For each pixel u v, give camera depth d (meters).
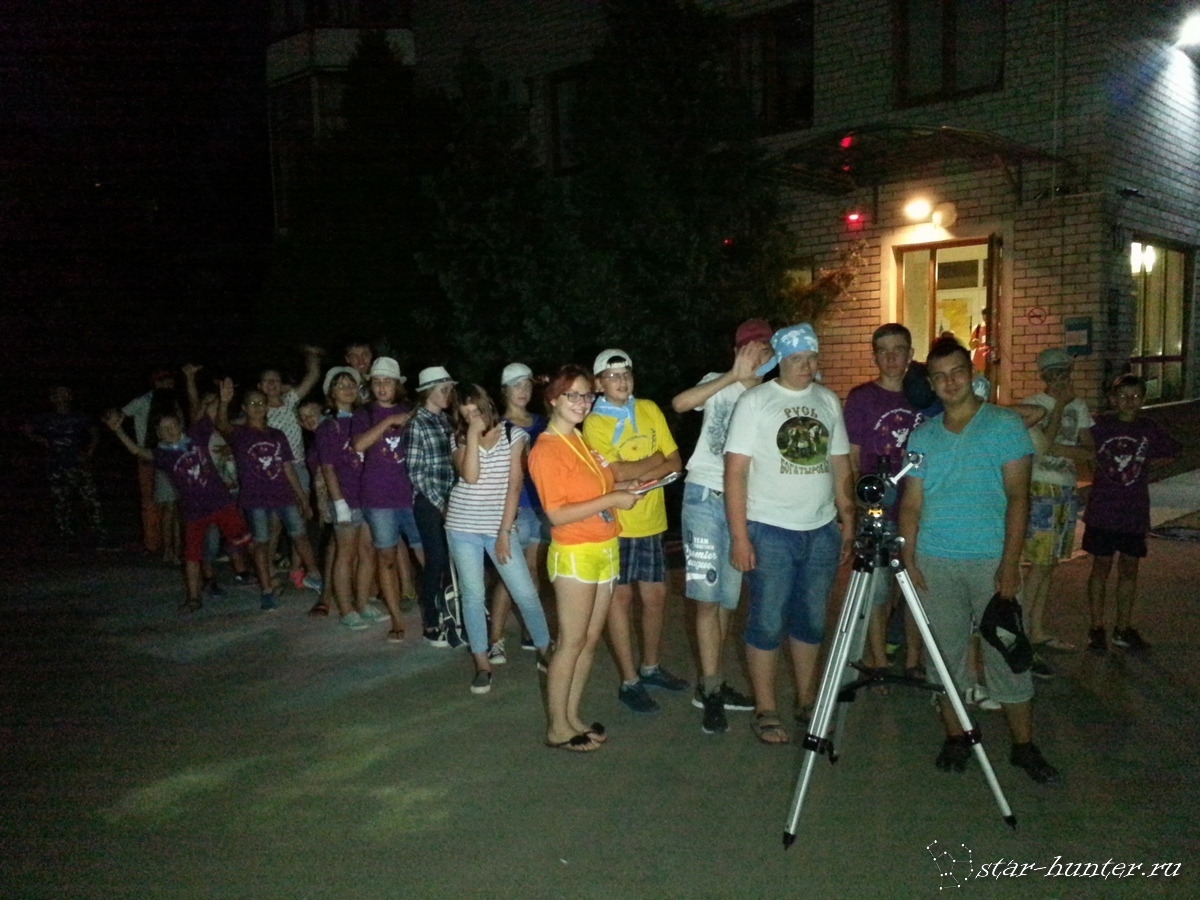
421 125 13.05
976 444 4.30
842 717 4.48
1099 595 6.10
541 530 7.12
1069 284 10.55
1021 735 4.41
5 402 20.52
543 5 15.36
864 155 10.73
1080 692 5.41
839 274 10.97
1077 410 6.15
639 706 5.37
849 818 4.09
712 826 4.06
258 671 6.30
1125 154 10.77
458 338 10.27
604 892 3.60
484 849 3.93
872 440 5.46
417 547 6.95
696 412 9.52
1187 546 8.73
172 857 3.94
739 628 6.94
